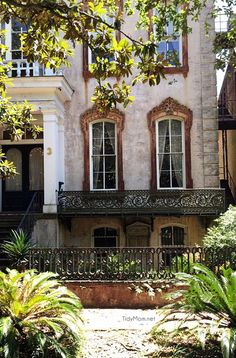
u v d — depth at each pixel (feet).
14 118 35.53
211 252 35.65
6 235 48.01
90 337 26.96
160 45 57.72
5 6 25.81
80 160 57.00
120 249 36.37
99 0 26.21
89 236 55.52
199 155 56.44
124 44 24.32
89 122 57.26
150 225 55.06
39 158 60.03
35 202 53.72
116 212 53.31
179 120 57.31
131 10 35.29
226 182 79.71
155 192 53.83
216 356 22.56
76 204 53.31
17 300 24.22
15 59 53.93
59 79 51.24
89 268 35.96
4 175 36.40
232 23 42.19
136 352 24.54
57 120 54.08
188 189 53.83
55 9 22.75
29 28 30.78
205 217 54.24
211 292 24.27
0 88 34.01
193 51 57.31
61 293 26.02
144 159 56.75
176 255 36.01
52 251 36.14
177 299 33.71
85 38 24.25
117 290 35.19
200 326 23.97
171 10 41.39
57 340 22.97
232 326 23.71
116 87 26.32
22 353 22.38
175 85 57.06
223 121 63.41
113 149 57.52
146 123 57.00
